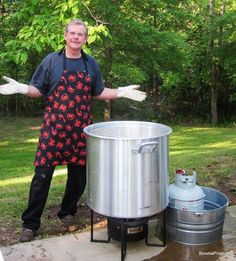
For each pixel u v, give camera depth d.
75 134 3.05
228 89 18.06
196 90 18.42
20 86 2.96
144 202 2.66
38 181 3.07
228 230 3.25
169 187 3.08
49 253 2.93
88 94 3.07
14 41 5.12
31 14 5.51
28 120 15.96
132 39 10.91
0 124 15.03
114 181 2.63
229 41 15.18
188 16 12.54
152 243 3.04
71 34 2.94
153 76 16.25
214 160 5.58
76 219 3.53
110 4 9.56
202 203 3.05
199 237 2.97
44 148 3.04
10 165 8.09
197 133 13.22
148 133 3.02
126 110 16.81
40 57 9.13
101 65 10.87
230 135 12.42
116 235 2.94
